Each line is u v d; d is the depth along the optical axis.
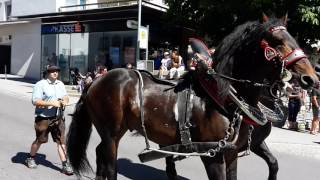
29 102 16.42
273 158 5.94
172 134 4.82
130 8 19.56
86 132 5.76
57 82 7.21
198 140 4.63
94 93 5.43
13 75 28.16
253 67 4.44
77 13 22.31
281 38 4.16
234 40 4.57
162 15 18.05
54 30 24.30
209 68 4.55
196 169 7.61
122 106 5.16
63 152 6.98
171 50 18.98
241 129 4.57
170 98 4.86
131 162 7.92
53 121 7.00
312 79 4.02
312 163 8.80
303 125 13.16
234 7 13.14
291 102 12.70
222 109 4.47
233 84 4.55
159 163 7.91
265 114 4.74
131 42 20.20
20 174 6.77
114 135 5.27
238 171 7.66
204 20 14.85
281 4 12.51
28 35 26.98
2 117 12.53
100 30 21.56
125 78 5.24
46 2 25.25
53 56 24.56
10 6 30.28
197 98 4.66
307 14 12.13
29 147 8.70
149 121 4.96
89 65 22.42
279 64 4.22
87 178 6.68
